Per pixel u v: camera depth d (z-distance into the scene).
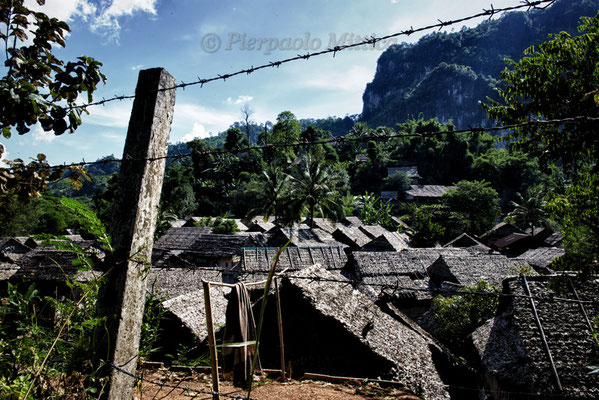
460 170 65.62
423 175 66.88
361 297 9.80
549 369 6.41
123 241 2.75
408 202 57.34
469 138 67.81
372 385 5.60
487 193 41.47
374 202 51.62
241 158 61.12
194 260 27.00
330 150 69.00
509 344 8.35
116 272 2.71
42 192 3.45
